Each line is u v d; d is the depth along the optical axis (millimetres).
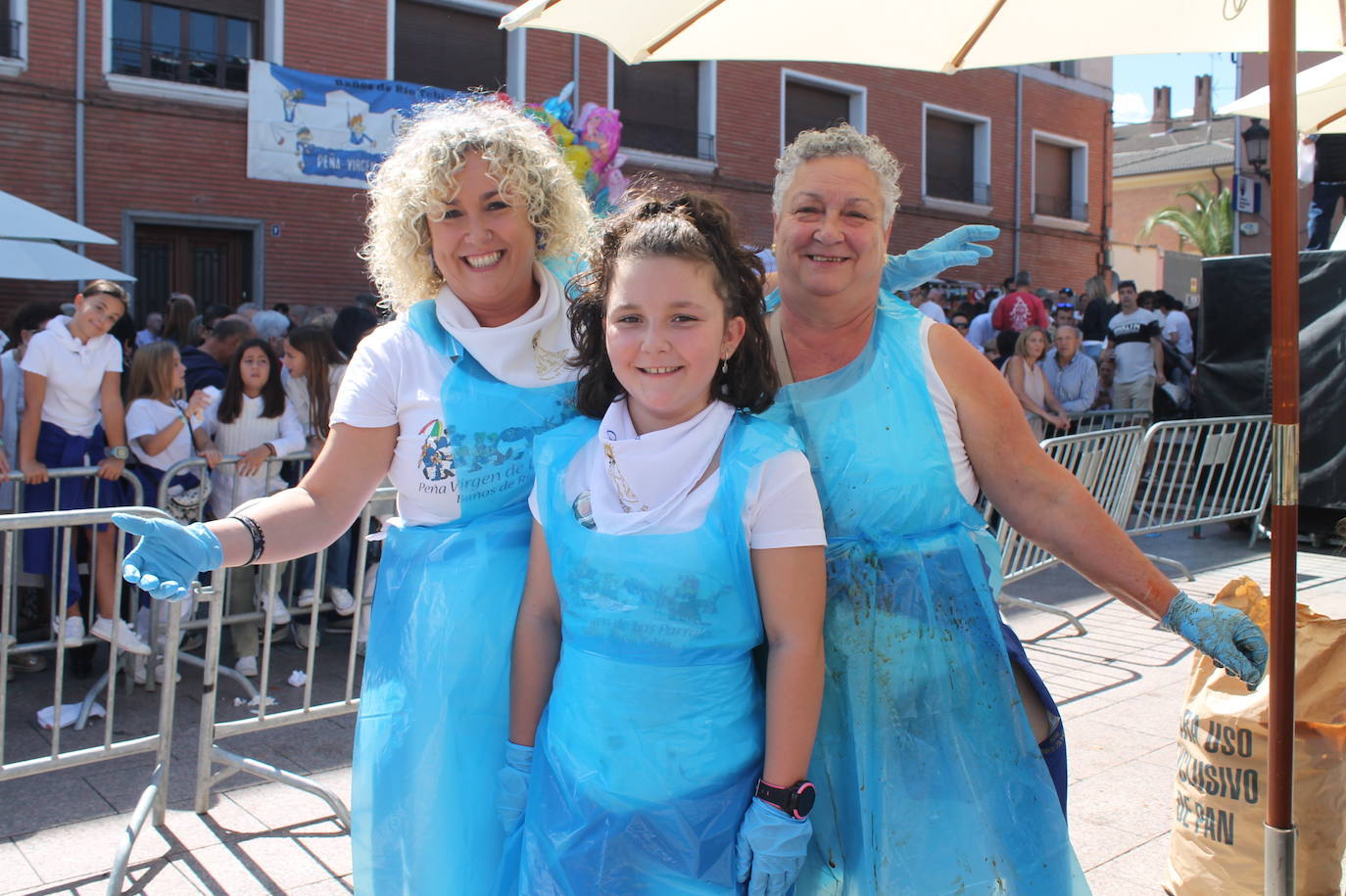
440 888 2043
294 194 13984
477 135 2029
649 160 17156
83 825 3363
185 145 13195
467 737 2055
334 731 4219
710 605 1765
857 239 1927
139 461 4809
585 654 1829
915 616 1934
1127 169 39844
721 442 1809
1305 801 2566
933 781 1904
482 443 2078
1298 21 2389
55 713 3252
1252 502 7441
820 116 19672
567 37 16062
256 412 4984
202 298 13812
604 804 1764
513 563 2084
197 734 4160
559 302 2143
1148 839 3227
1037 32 2486
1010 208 22438
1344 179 10992
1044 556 5555
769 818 1732
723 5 2367
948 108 21188
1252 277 7555
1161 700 4434
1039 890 1920
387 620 2129
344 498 2066
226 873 3068
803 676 1750
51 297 12328
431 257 2170
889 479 1949
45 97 12336
